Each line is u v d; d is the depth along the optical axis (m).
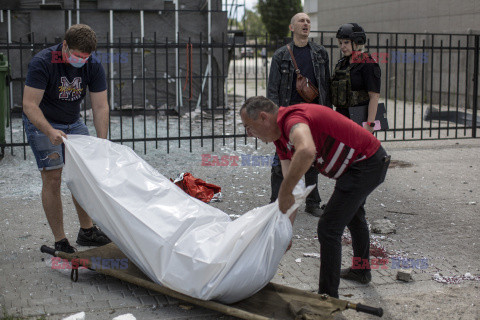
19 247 4.50
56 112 4.19
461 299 3.68
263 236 3.23
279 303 3.29
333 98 4.93
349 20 19.47
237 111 12.89
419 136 10.25
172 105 12.15
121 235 3.58
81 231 4.53
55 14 11.26
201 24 12.09
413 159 8.19
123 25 11.75
